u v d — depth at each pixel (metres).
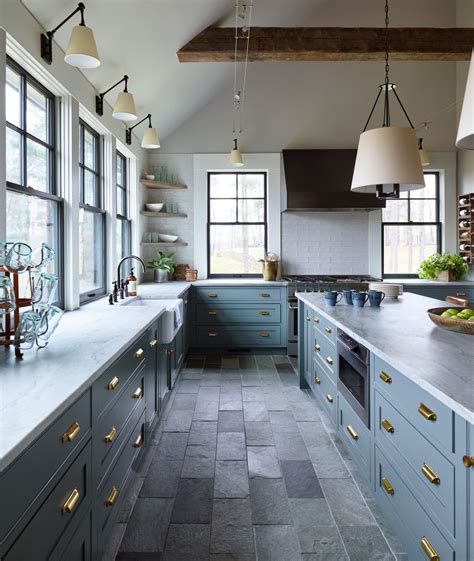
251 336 4.77
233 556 1.60
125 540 1.69
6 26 1.85
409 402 1.44
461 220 5.12
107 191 3.59
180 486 2.09
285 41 3.84
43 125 2.53
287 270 5.27
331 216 5.27
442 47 3.95
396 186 2.34
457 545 1.12
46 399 1.06
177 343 3.76
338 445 2.54
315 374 3.08
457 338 1.83
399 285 3.33
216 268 5.37
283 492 2.03
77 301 2.77
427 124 5.22
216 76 4.69
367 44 3.90
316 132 5.19
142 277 4.86
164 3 2.86
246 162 5.19
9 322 1.56
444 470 1.19
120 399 1.70
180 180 5.22
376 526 1.78
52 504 1.03
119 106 2.86
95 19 2.56
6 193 2.02
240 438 2.64
